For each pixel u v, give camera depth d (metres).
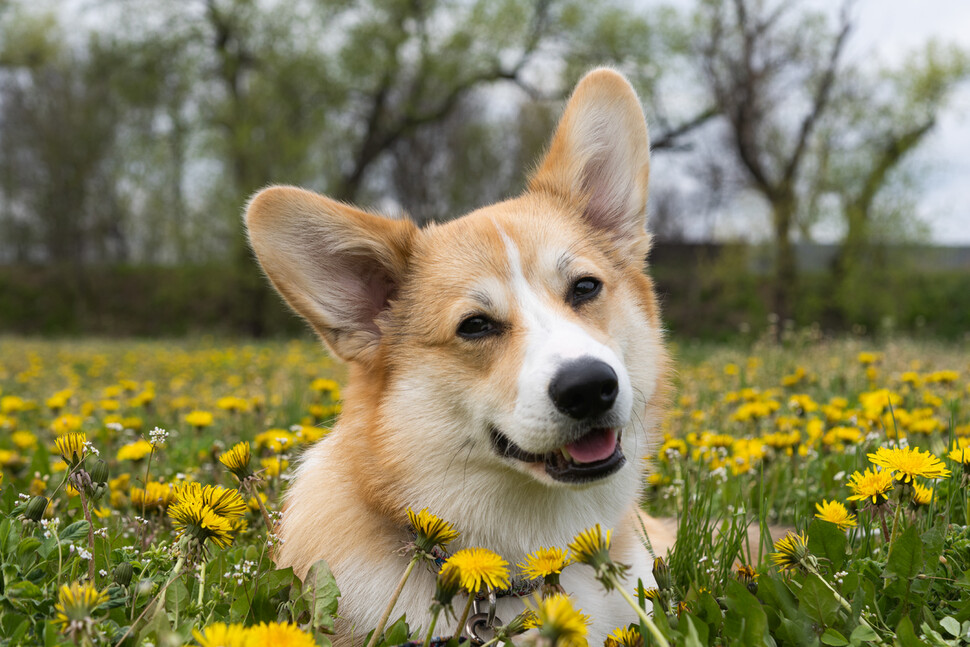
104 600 0.43
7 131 5.59
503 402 0.54
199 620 0.46
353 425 0.58
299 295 0.58
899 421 0.76
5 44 5.38
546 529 0.56
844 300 4.06
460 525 0.56
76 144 5.39
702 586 0.52
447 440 0.56
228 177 4.73
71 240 5.65
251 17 4.55
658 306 0.64
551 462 0.53
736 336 3.82
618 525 0.58
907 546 0.47
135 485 0.69
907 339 2.66
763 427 0.86
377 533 0.55
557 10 4.48
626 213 0.65
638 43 4.41
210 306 5.45
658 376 0.61
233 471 0.51
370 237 0.59
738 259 4.38
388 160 6.09
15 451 0.85
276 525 0.59
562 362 0.52
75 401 1.07
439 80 4.71
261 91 4.62
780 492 0.73
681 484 0.73
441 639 0.47
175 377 1.88
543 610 0.39
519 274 0.58
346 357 0.60
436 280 0.58
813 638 0.44
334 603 0.47
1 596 0.43
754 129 4.17
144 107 5.02
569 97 0.68
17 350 3.04
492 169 6.21
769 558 0.55
